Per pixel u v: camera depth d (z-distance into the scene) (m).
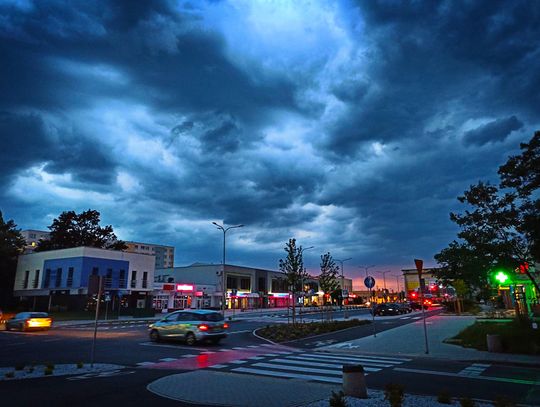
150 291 58.66
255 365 12.88
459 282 38.53
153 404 7.56
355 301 113.00
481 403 7.64
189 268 79.38
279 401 7.79
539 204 14.48
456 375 11.04
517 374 11.17
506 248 15.34
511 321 19.08
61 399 7.99
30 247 112.94
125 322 38.62
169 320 20.17
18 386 9.30
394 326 28.59
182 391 8.63
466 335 18.31
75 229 69.94
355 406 7.20
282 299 89.81
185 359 14.25
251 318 43.53
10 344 19.42
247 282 81.94
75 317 44.09
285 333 22.62
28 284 57.75
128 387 9.16
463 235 16.27
